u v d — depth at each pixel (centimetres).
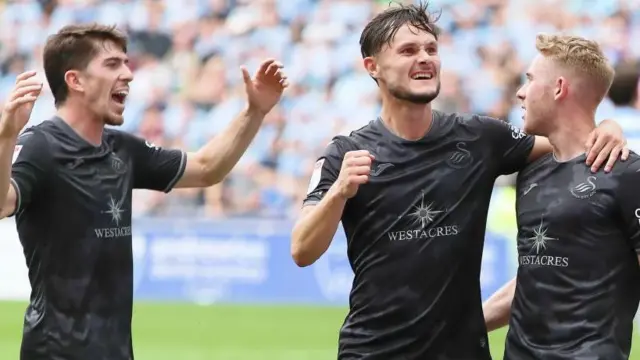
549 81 954
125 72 1037
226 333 2080
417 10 980
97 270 1012
